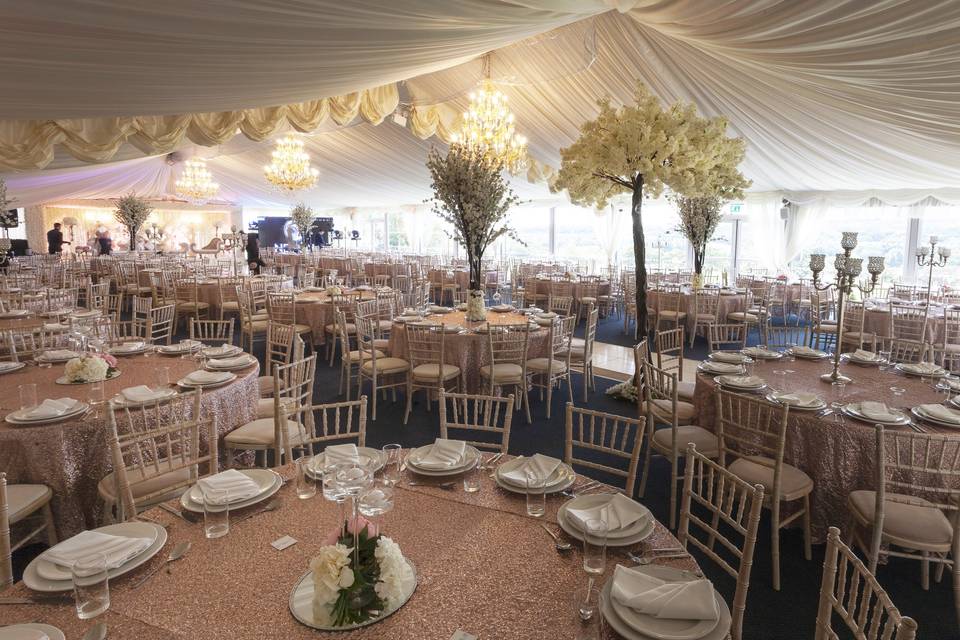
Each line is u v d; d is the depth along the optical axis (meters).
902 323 6.77
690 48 5.92
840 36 4.07
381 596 1.43
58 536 3.01
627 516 1.88
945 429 2.99
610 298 11.63
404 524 1.94
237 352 4.39
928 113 5.30
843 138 7.36
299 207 16.19
